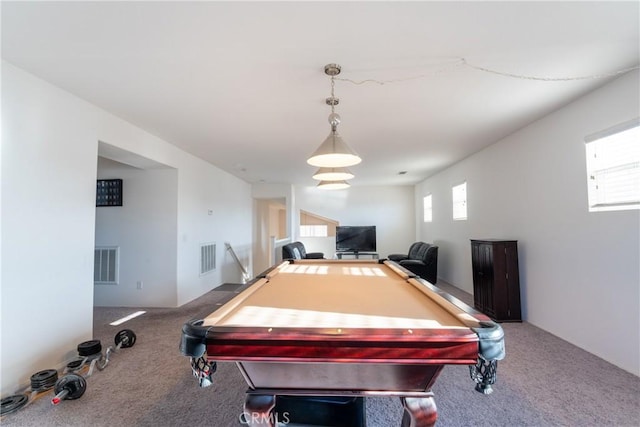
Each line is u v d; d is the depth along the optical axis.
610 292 2.61
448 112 3.22
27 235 2.36
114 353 2.98
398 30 1.86
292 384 1.41
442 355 1.25
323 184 3.57
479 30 1.87
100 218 4.74
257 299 1.93
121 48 2.04
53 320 2.55
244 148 4.62
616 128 2.51
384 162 5.73
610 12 1.71
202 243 5.46
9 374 2.22
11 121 2.25
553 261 3.28
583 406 2.05
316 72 2.37
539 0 1.61
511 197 4.03
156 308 4.54
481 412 2.02
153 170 4.66
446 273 6.43
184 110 3.12
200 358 1.36
